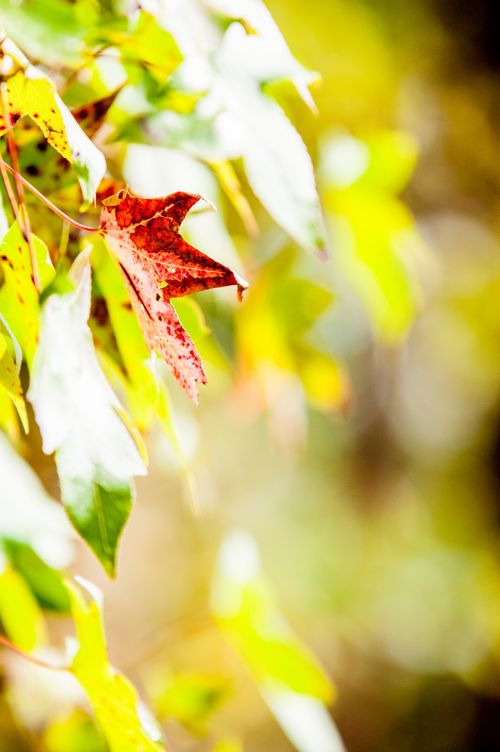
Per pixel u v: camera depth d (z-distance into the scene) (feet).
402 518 19.63
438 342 15.30
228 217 4.04
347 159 4.32
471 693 16.98
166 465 4.20
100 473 3.03
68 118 3.02
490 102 12.94
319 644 17.81
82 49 3.34
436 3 12.41
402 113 10.89
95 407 3.06
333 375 4.65
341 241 4.48
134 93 3.35
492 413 18.34
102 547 3.02
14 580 3.88
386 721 17.22
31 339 3.10
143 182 3.57
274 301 4.37
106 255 3.26
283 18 7.25
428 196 12.83
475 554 18.20
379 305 4.67
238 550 4.37
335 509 20.27
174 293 3.02
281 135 3.27
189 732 4.43
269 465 20.35
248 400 4.74
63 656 4.12
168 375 4.06
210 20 3.34
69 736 4.03
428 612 17.88
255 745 14.69
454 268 13.03
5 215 3.13
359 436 20.62
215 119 3.29
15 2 3.34
